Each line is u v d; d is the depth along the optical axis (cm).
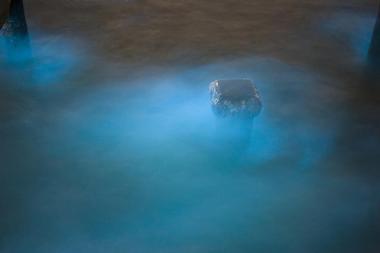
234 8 1103
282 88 750
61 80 760
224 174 536
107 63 823
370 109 685
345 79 779
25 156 567
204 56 859
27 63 813
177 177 534
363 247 436
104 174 538
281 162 560
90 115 663
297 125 643
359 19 1045
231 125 511
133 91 733
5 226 457
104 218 471
